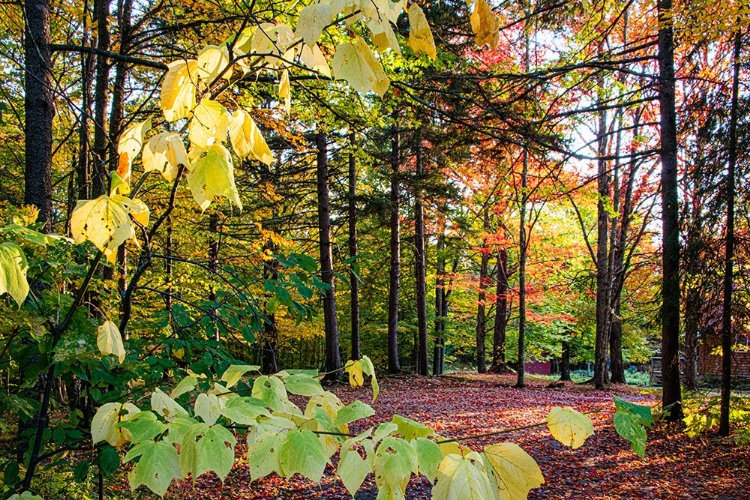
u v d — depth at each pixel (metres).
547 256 17.16
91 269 1.44
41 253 1.79
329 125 7.04
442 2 6.93
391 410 10.00
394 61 5.18
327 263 13.01
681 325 8.38
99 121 5.39
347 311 20.16
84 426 2.07
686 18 6.38
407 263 18.20
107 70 5.47
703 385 10.62
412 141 13.00
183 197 7.46
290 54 1.17
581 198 13.97
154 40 6.11
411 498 5.41
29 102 3.83
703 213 7.21
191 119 1.06
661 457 6.42
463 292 20.95
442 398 11.59
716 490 5.36
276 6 3.26
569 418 1.00
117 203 1.04
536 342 21.94
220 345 2.11
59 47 3.96
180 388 1.27
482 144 8.78
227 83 1.20
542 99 7.70
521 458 0.96
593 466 6.25
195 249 9.30
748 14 5.92
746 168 6.81
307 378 1.27
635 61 7.16
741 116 6.78
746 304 7.06
